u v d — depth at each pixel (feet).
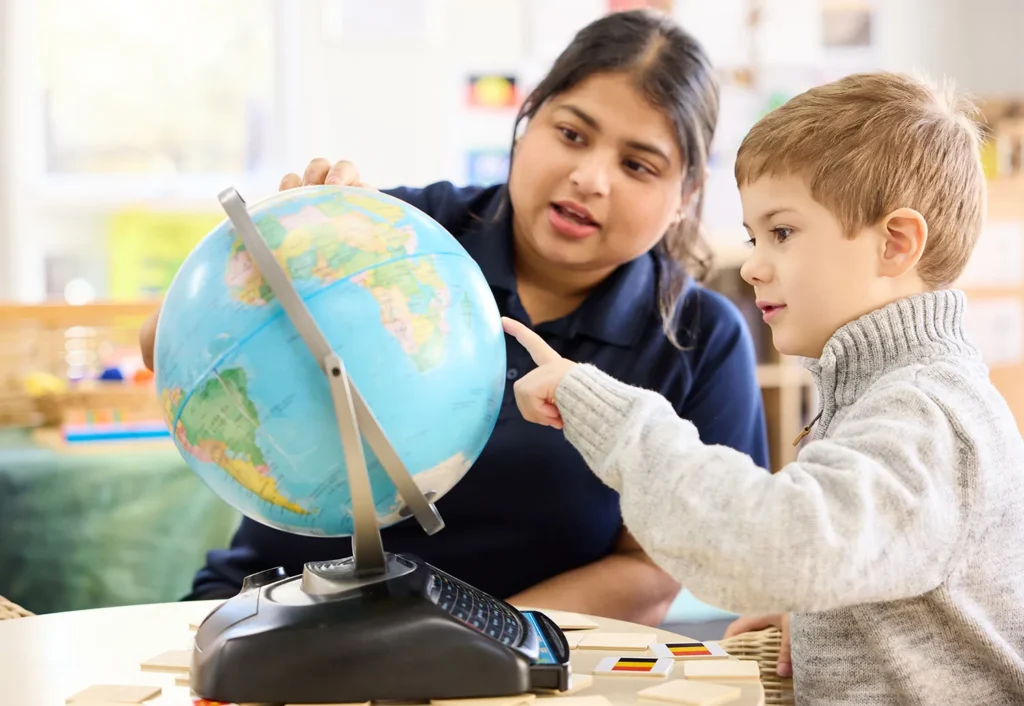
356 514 2.93
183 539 7.65
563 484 4.79
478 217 5.24
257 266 2.86
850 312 3.31
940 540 2.85
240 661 2.81
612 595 4.76
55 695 2.92
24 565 7.42
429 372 2.89
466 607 2.98
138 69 12.35
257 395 2.80
